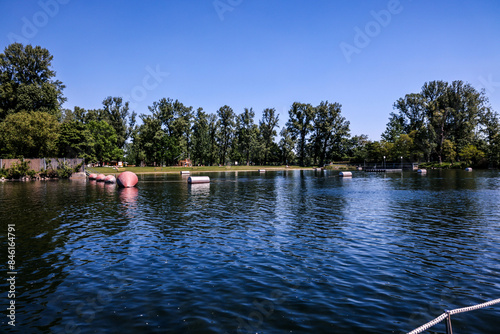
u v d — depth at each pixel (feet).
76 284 27.53
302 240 42.52
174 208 70.90
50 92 231.09
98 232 47.42
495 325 20.07
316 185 135.44
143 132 323.16
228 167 330.75
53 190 113.91
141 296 24.84
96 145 287.89
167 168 291.38
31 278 29.04
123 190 114.11
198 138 367.86
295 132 391.65
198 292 25.57
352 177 197.36
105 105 348.79
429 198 85.81
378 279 28.37
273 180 171.42
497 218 56.59
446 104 306.14
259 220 56.75
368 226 51.19
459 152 291.17
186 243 41.14
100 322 20.71
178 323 20.42
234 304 23.26
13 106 229.45
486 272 30.07
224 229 49.44
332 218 58.34
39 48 240.94
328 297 24.49
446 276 29.07
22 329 19.92
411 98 333.01
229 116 392.47
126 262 33.55
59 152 206.28
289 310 22.22
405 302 23.59
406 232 46.78
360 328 19.70
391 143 319.27
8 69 235.20
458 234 45.29
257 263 33.09
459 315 21.52
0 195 97.14
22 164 174.70
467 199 82.43
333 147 382.83
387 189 113.19
